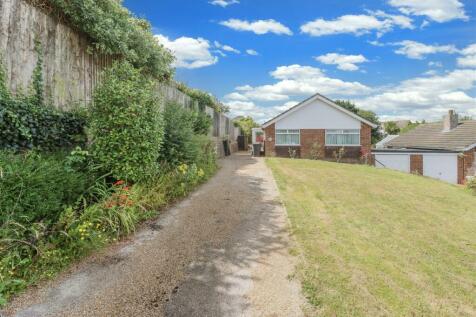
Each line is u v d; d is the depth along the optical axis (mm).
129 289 3010
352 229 4945
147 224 4734
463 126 22781
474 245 4605
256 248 4043
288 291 3070
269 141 20719
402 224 5422
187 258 3697
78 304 2738
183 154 7473
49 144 4867
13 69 4414
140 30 7410
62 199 3922
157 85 8602
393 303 2953
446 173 19969
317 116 20297
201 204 5941
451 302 3047
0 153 3645
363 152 20031
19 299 2750
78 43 5723
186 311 2723
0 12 4219
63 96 5355
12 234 3107
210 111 15891
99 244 3740
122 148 4941
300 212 5668
